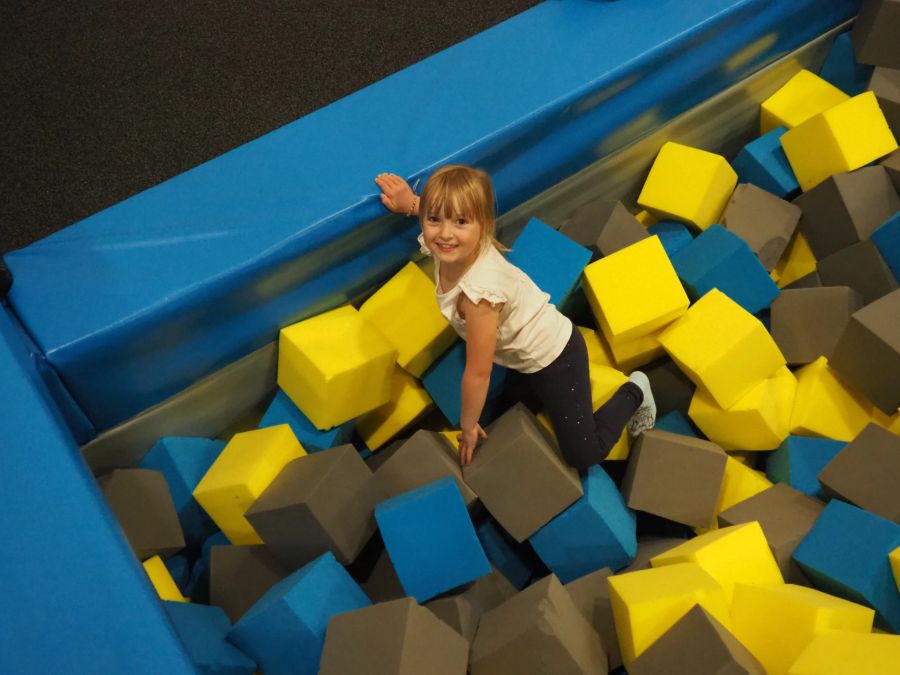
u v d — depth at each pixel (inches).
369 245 79.6
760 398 82.2
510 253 83.5
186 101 103.9
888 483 71.3
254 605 68.0
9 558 56.3
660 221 98.6
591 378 80.8
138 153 98.2
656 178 95.5
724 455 74.9
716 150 107.6
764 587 63.5
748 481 80.2
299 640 64.5
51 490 59.2
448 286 68.4
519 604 65.5
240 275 72.3
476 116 82.0
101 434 75.5
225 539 81.4
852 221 92.8
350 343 75.9
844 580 65.7
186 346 73.9
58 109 103.1
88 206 93.1
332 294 80.4
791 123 103.1
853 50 106.0
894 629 66.3
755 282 89.2
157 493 74.7
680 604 61.2
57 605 54.7
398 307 79.4
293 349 75.8
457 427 86.4
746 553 67.5
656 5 92.4
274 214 75.1
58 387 69.2
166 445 77.7
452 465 73.2
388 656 58.4
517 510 72.6
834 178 92.9
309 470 71.5
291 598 63.9
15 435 61.2
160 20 114.3
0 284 69.6
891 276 91.0
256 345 78.6
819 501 76.1
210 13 115.4
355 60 108.8
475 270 65.3
